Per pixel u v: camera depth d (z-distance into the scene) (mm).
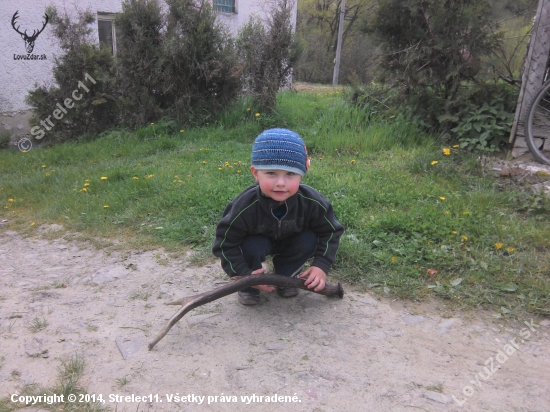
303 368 2402
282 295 3066
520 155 5648
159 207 4555
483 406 2154
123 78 8258
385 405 2162
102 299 3127
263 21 9023
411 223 3701
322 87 14875
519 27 6211
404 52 6633
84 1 9883
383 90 7344
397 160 5625
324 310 2926
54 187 5566
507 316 2805
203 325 2783
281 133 2494
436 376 2350
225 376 2352
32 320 2877
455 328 2727
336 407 2152
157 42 8102
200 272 3451
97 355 2527
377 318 2832
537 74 5465
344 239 3602
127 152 7176
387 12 6531
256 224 2717
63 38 8492
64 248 4035
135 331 2740
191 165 5930
